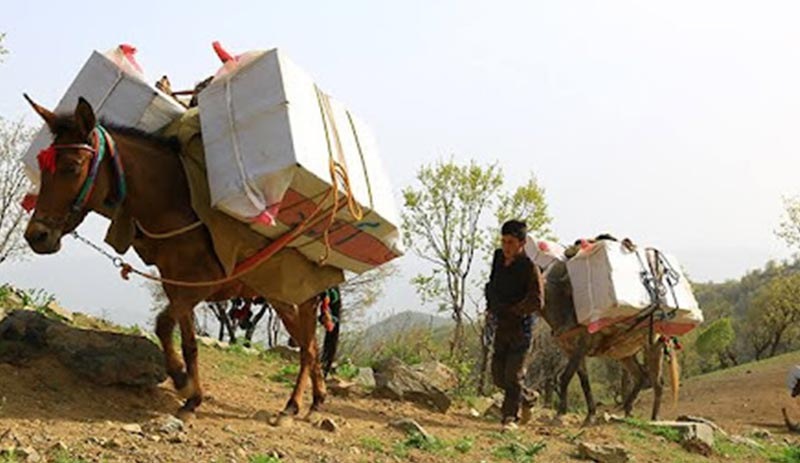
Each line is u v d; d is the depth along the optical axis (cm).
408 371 1212
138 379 824
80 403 771
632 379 1499
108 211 737
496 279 1088
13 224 2375
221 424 803
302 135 733
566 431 1124
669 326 1309
